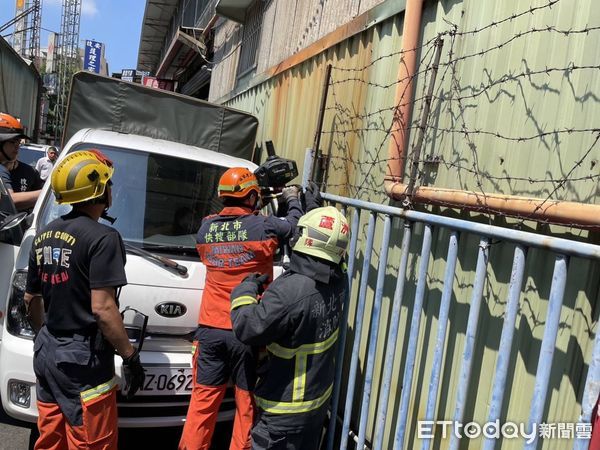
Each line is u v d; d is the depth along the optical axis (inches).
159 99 209.0
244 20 359.6
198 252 128.3
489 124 96.9
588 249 65.3
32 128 736.3
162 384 120.6
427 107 106.8
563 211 73.3
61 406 95.3
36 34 1331.2
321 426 104.7
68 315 94.4
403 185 113.0
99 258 92.4
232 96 368.2
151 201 148.3
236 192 119.4
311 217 98.1
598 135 73.5
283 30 255.0
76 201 95.5
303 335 96.2
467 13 106.6
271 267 122.3
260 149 261.1
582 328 74.5
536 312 82.2
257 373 109.9
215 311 116.0
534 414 71.7
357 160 146.6
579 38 79.2
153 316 123.7
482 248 83.7
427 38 120.3
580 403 73.8
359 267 137.3
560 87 82.0
